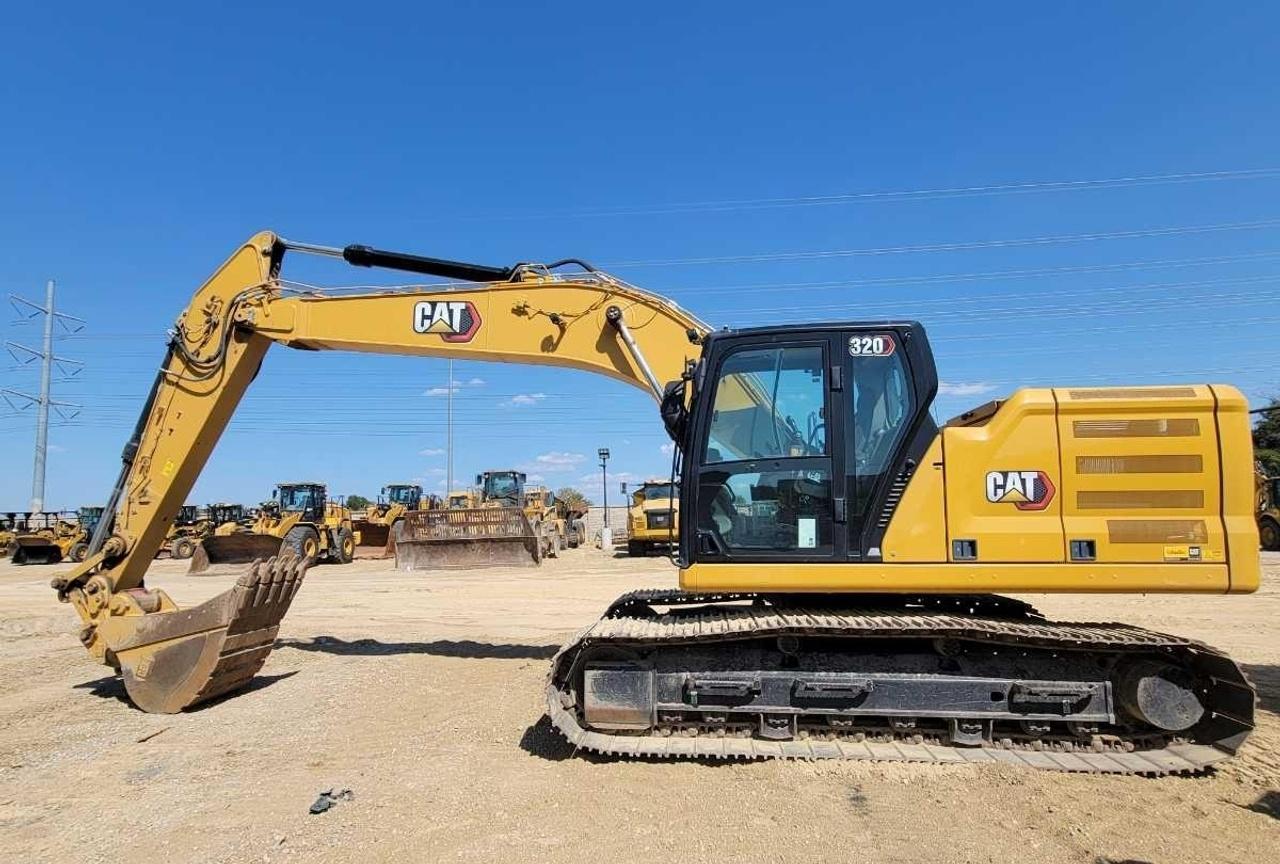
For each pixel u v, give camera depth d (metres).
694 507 5.98
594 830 4.50
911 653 5.80
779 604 6.57
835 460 5.82
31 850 4.36
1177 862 4.09
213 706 7.39
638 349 7.64
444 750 6.02
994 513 5.63
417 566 22.22
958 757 5.42
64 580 7.73
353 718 6.93
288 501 27.66
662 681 5.84
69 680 8.70
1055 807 4.74
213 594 17.64
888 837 4.37
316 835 4.48
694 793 5.03
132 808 4.95
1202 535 5.48
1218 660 5.31
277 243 8.42
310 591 17.59
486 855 4.20
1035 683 5.50
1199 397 5.62
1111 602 13.62
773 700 5.68
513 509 21.80
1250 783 5.12
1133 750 5.51
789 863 4.09
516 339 8.01
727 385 6.09
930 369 5.82
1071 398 5.69
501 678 8.41
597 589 17.23
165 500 8.16
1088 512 5.57
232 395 8.49
